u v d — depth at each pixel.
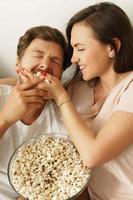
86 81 0.95
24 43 0.90
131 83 0.81
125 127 0.75
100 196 0.87
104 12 0.84
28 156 0.82
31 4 1.04
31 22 1.08
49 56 0.88
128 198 0.84
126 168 0.83
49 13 1.05
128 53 0.85
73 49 0.89
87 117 0.90
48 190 0.74
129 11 1.00
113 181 0.85
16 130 0.92
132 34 0.87
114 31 0.83
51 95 0.82
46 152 0.82
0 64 1.19
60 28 1.07
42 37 0.89
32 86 0.83
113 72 0.87
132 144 0.81
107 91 0.90
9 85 0.99
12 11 1.06
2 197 0.86
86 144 0.75
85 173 0.77
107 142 0.74
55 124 0.93
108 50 0.84
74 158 0.80
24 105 0.83
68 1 1.01
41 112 0.93
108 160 0.77
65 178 0.76
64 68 0.95
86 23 0.83
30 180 0.77
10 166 0.81
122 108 0.77
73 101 0.96
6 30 1.11
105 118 0.84
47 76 0.82
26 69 0.85
